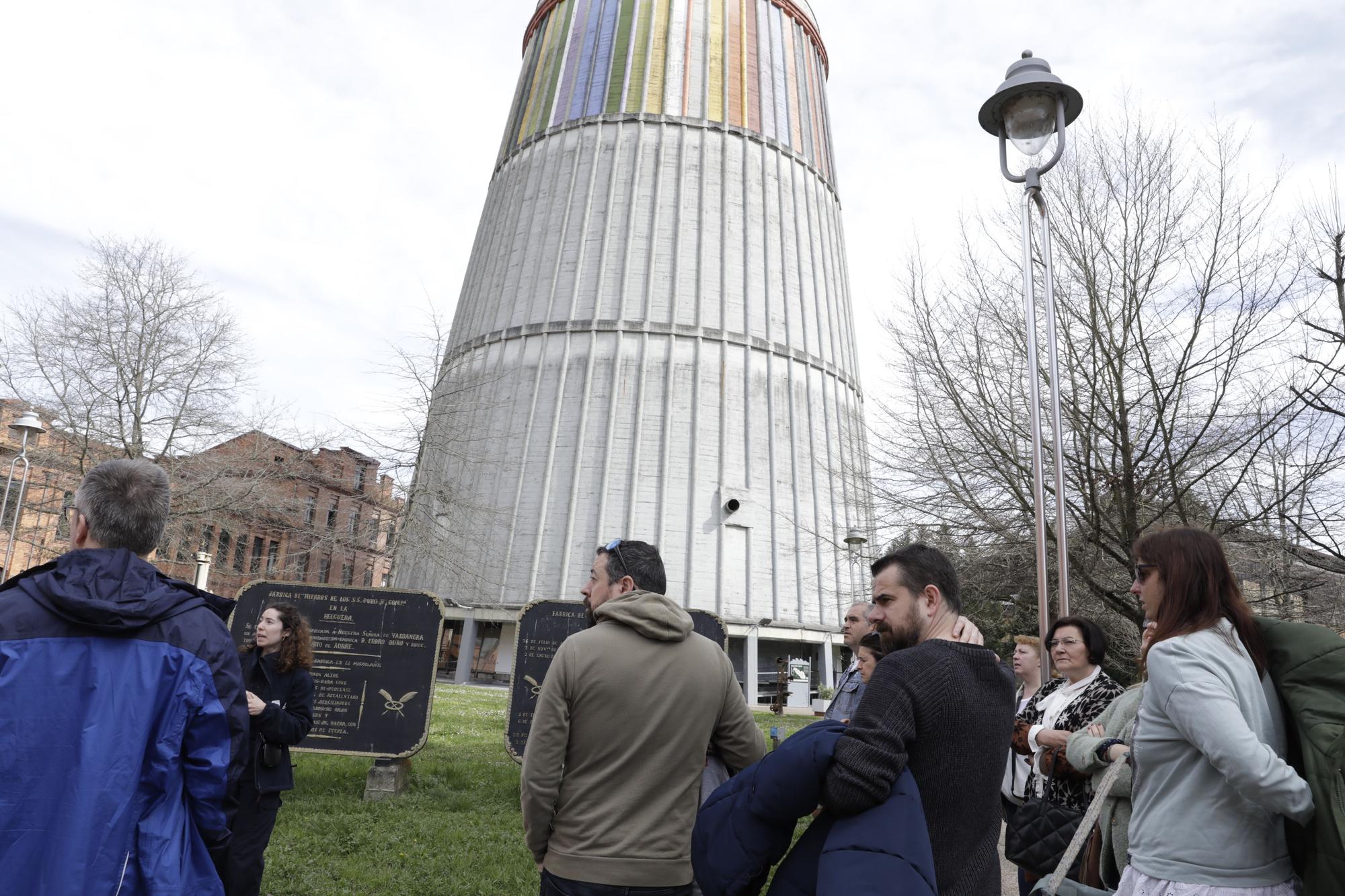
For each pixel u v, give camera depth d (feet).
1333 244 32.45
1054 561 37.09
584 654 12.10
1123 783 11.66
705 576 126.31
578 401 134.62
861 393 158.92
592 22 161.27
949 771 8.23
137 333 81.51
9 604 9.09
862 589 115.55
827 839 7.93
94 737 8.80
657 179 147.02
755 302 143.84
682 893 11.79
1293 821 8.72
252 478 82.33
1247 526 34.19
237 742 10.77
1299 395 30.58
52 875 8.40
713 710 12.56
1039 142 26.96
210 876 9.64
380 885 22.54
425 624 34.04
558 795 12.10
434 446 75.31
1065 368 35.88
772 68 161.17
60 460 86.12
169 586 9.88
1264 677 9.40
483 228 165.58
